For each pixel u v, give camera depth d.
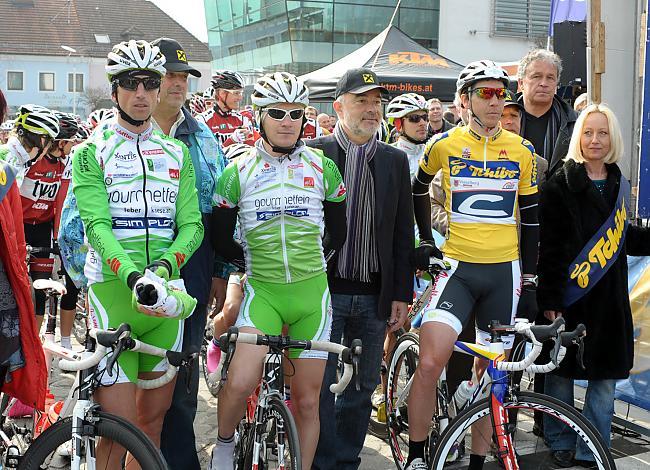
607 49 6.10
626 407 4.75
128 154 2.73
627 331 3.84
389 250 3.50
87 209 2.64
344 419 3.65
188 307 2.51
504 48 23.22
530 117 4.38
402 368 3.94
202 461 3.94
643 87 4.93
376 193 3.46
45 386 2.92
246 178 2.99
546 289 3.79
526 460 3.70
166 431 3.21
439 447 3.06
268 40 23.47
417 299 4.08
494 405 2.98
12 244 2.72
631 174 6.08
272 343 2.69
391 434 3.92
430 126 7.39
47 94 58.81
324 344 2.74
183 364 2.58
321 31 22.19
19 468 2.53
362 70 3.38
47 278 5.24
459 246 3.44
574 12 7.54
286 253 2.99
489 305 3.45
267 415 2.86
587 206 3.77
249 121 7.91
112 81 2.72
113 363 2.42
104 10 62.62
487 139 3.42
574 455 3.74
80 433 2.46
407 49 9.78
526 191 3.47
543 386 4.33
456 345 3.19
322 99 9.20
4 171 2.66
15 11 60.25
